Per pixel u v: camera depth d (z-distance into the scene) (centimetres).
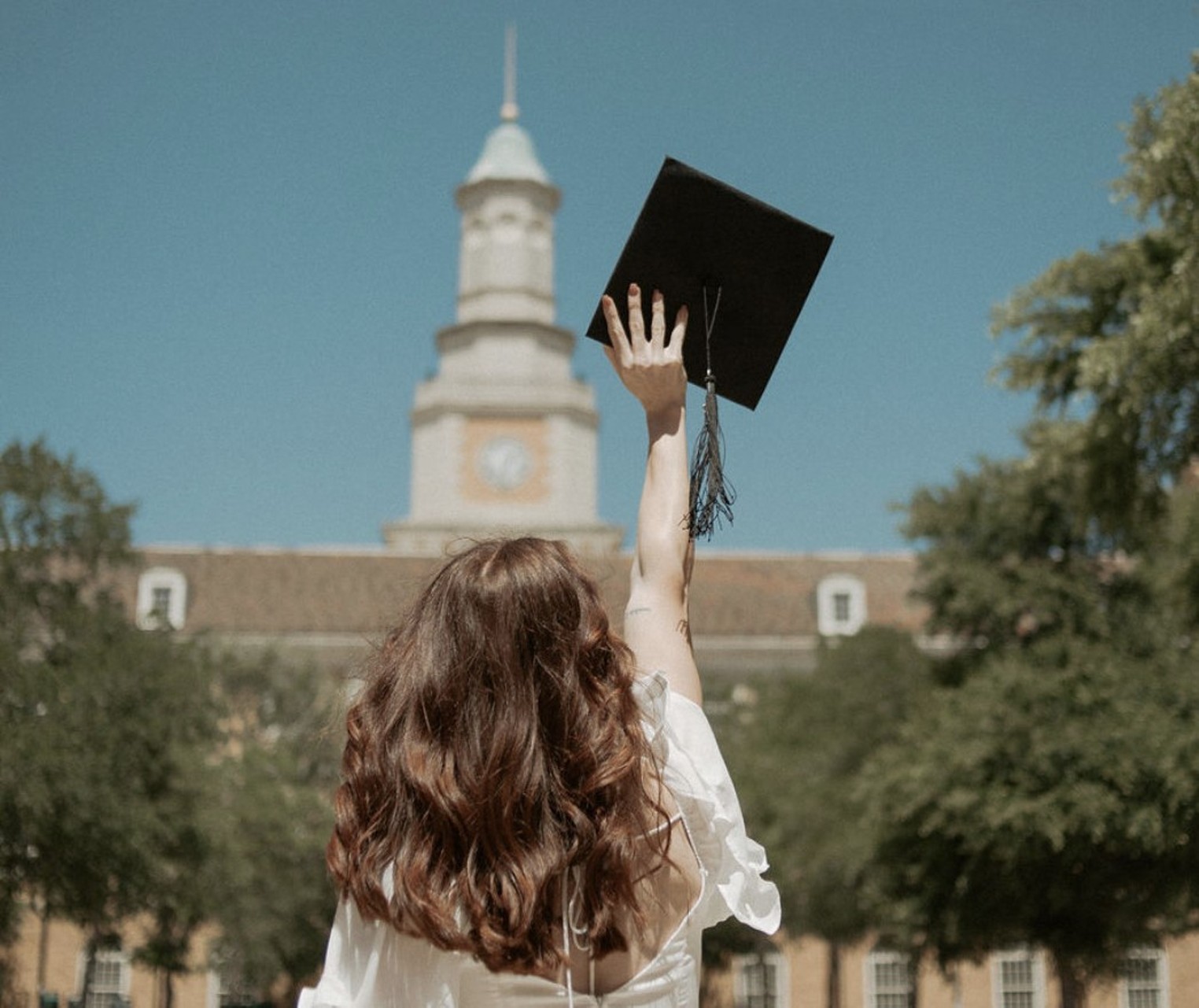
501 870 184
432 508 6131
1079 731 2442
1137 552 2850
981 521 3019
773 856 3584
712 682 4834
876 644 3747
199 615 5503
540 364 6425
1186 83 1572
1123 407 1633
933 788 2555
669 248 266
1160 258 1786
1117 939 2811
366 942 189
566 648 198
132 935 4453
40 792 2545
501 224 6638
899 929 2948
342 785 196
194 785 3017
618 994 187
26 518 2906
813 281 266
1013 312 1873
